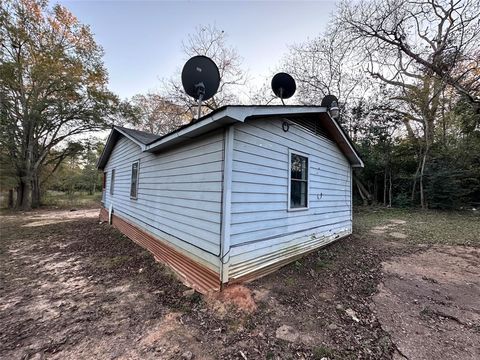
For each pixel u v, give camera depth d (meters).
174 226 4.36
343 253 5.23
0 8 12.37
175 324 2.48
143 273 4.01
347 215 6.98
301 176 4.79
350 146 6.20
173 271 4.01
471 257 4.96
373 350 2.12
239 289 3.08
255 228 3.59
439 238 6.60
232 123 3.18
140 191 6.25
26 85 13.98
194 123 3.35
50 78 13.81
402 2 11.27
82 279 3.77
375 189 15.13
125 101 16.91
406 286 3.53
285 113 3.90
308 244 4.94
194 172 3.85
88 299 3.07
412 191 13.27
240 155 3.32
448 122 13.84
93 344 2.17
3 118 12.88
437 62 11.22
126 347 2.13
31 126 14.11
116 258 4.86
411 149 13.89
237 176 3.27
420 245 5.96
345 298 3.13
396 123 14.21
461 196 12.04
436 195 12.19
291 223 4.42
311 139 5.09
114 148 9.07
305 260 4.61
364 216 11.03
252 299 2.94
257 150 3.64
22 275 3.95
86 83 15.03
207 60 4.58
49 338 2.26
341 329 2.43
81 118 15.54
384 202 14.39
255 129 3.61
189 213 3.90
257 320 2.55
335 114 5.14
